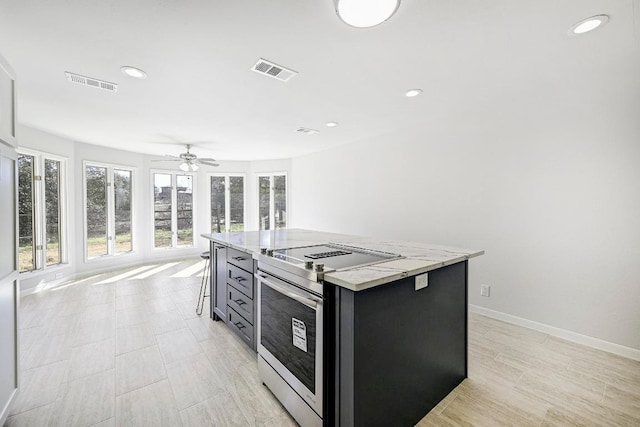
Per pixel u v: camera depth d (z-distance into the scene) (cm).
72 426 164
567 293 262
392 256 193
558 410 176
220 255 296
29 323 300
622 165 233
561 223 263
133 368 221
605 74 237
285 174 668
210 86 258
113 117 347
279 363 183
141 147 524
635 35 185
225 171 694
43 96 279
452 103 303
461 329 205
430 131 363
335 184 525
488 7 158
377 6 144
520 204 287
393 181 413
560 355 238
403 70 231
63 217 460
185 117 347
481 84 259
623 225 234
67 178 462
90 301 367
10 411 170
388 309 151
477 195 319
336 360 146
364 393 141
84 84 252
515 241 292
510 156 293
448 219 346
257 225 704
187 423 167
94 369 219
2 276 161
